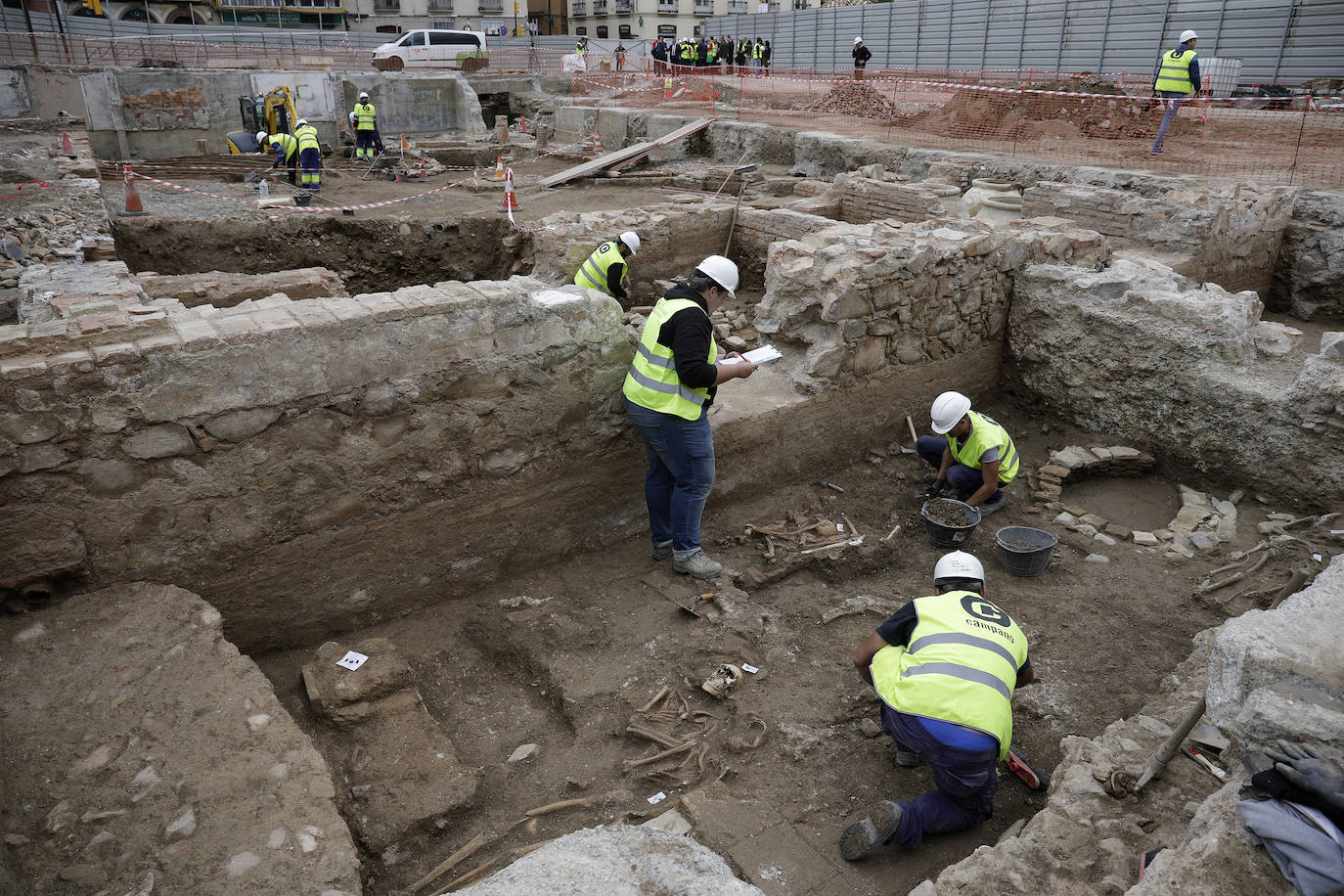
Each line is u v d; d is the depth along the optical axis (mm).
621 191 13992
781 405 5445
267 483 3777
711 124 16703
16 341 3211
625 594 4543
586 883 2186
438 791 3209
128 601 3455
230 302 5703
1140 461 5910
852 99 17172
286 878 2330
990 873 2592
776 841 3004
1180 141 12562
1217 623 4352
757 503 5461
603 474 4812
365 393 3873
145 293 5020
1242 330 5430
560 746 3594
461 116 21250
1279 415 5184
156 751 2719
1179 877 2049
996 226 8328
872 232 6461
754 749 3482
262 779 2645
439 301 3986
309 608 4090
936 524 4891
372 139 16844
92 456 3377
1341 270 8414
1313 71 16141
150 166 15328
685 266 9859
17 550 3328
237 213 10938
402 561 4281
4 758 2658
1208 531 5137
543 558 4766
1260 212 8211
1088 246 6816
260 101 18703
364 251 11039
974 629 3051
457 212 11891
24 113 16875
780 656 4031
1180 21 18141
